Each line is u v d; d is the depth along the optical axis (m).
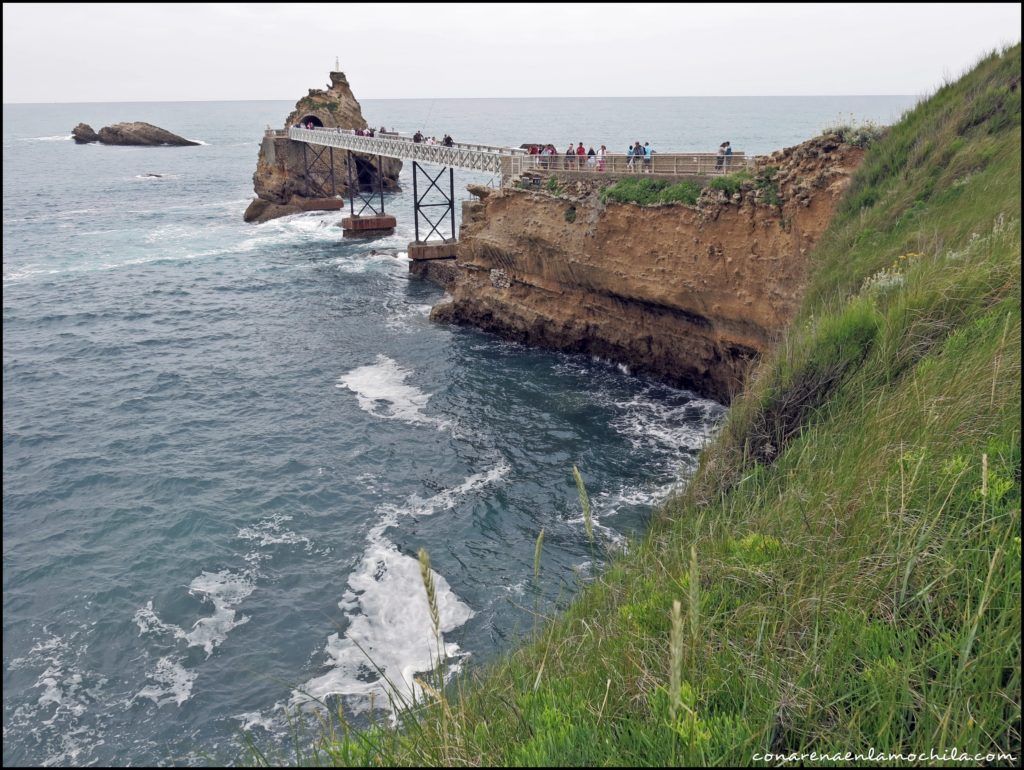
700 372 29.64
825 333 10.88
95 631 16.30
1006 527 4.64
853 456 6.93
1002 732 3.48
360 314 41.84
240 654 15.49
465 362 33.69
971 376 6.64
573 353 34.62
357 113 87.19
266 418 27.91
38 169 121.81
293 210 74.81
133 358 35.03
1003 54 19.61
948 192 16.12
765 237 25.88
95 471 23.81
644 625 5.54
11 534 20.25
